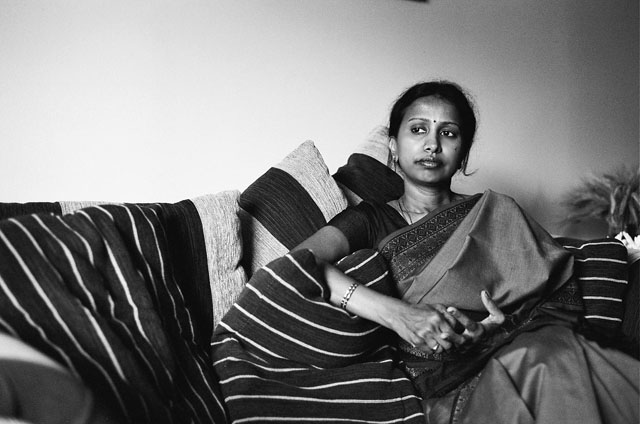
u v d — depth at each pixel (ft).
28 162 7.16
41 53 7.20
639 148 11.62
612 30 11.41
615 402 4.05
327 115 8.93
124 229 4.27
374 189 6.57
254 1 8.40
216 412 4.18
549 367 4.00
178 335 4.33
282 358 4.66
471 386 4.43
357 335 4.73
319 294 4.75
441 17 9.87
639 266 5.55
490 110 10.39
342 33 9.05
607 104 11.39
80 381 2.80
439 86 5.82
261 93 8.47
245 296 4.71
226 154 8.24
